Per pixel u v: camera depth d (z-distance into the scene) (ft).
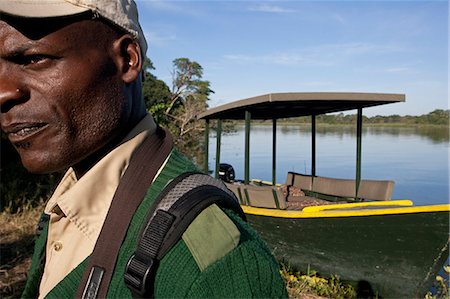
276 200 19.71
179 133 67.87
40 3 2.45
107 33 2.62
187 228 2.27
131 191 2.61
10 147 29.94
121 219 2.53
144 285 2.19
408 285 17.35
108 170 2.74
